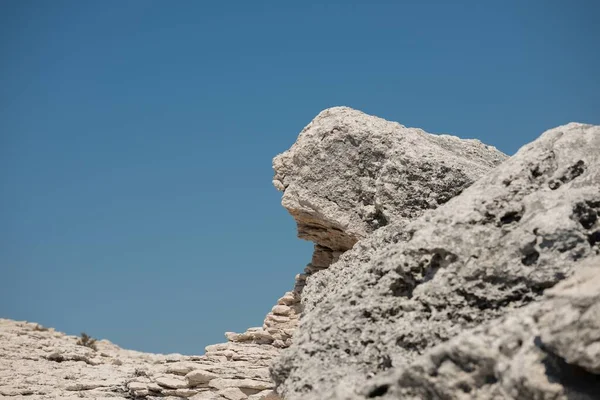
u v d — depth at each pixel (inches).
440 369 521.3
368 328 652.7
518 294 606.9
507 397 494.9
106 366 1710.1
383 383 548.1
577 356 463.5
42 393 1398.9
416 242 656.4
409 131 1088.2
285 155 1186.6
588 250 594.2
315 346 661.9
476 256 633.0
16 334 2080.5
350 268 841.5
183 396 1330.0
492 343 511.8
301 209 1130.0
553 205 629.6
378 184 1010.1
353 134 1103.6
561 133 703.1
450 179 960.9
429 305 629.0
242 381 1307.8
